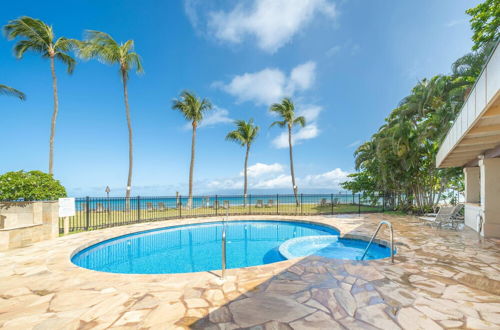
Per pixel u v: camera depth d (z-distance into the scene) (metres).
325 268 4.68
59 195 8.71
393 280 4.00
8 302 3.34
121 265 6.55
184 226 11.56
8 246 6.34
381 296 3.38
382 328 2.56
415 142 13.95
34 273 4.57
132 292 3.65
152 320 2.79
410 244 6.61
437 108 14.24
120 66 18.16
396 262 5.00
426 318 2.76
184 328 2.60
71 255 6.13
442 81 13.29
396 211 16.02
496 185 7.45
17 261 5.34
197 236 9.98
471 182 9.99
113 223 10.79
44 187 8.41
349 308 3.03
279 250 7.51
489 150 7.53
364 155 19.30
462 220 10.73
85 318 2.86
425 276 4.18
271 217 12.87
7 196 7.62
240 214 14.57
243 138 24.77
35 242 7.19
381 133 17.09
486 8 11.55
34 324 2.72
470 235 7.84
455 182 15.44
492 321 2.68
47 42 15.42
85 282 4.09
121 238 8.93
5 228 6.45
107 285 3.95
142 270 6.14
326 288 3.70
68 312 3.02
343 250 7.66
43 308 3.14
